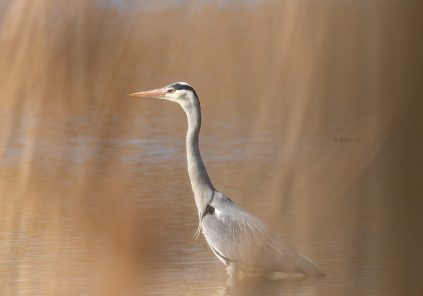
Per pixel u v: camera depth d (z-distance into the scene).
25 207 14.44
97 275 10.59
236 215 10.77
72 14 13.14
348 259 10.36
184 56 23.72
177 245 12.13
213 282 10.42
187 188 16.42
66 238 12.40
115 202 14.75
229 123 22.58
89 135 19.92
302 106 10.39
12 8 12.55
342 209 11.27
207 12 24.17
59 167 17.64
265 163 18.09
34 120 19.50
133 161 18.78
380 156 9.34
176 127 22.41
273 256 10.34
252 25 23.89
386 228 9.79
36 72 12.65
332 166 15.52
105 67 14.45
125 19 19.44
